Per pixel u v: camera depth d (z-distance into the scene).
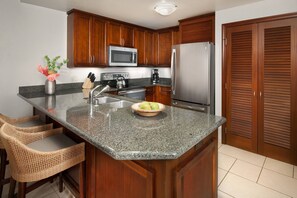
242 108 2.98
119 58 3.65
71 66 3.15
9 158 1.26
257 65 2.78
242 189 2.05
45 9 2.97
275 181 2.19
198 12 3.14
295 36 2.45
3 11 2.60
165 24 3.94
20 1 2.72
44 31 2.99
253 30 2.77
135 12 3.15
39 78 2.99
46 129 1.85
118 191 1.22
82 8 2.99
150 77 4.87
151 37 4.35
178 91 3.42
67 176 1.85
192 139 1.08
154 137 1.11
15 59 2.75
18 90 2.81
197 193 1.27
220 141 3.26
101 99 2.52
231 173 2.35
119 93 3.57
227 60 3.07
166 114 1.66
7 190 2.01
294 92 2.51
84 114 1.64
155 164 1.01
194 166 1.21
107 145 0.99
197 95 3.18
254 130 2.89
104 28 3.44
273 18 2.58
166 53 4.26
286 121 2.60
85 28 3.18
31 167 1.20
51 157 1.25
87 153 1.46
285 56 2.54
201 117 1.57
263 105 2.77
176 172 1.03
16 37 2.73
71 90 3.22
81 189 1.47
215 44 3.15
